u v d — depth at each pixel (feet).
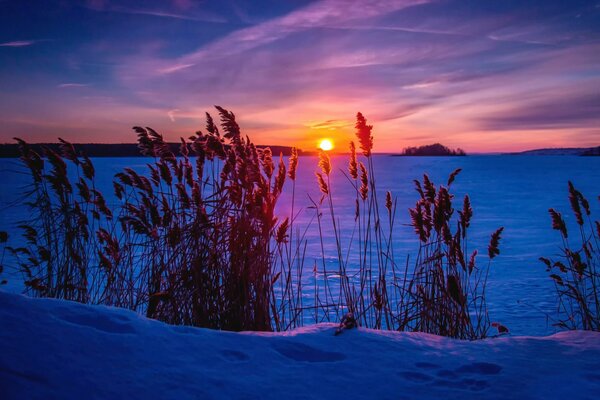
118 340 7.72
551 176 289.33
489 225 85.87
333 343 9.50
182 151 16.44
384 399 7.23
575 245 64.28
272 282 15.55
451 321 15.76
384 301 16.46
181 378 7.03
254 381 7.37
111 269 16.42
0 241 17.04
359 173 18.08
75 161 16.93
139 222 15.49
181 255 15.17
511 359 9.14
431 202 17.22
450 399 7.32
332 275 40.16
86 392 6.17
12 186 152.25
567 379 8.14
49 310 8.21
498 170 402.52
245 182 15.71
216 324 14.51
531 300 36.29
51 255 16.96
